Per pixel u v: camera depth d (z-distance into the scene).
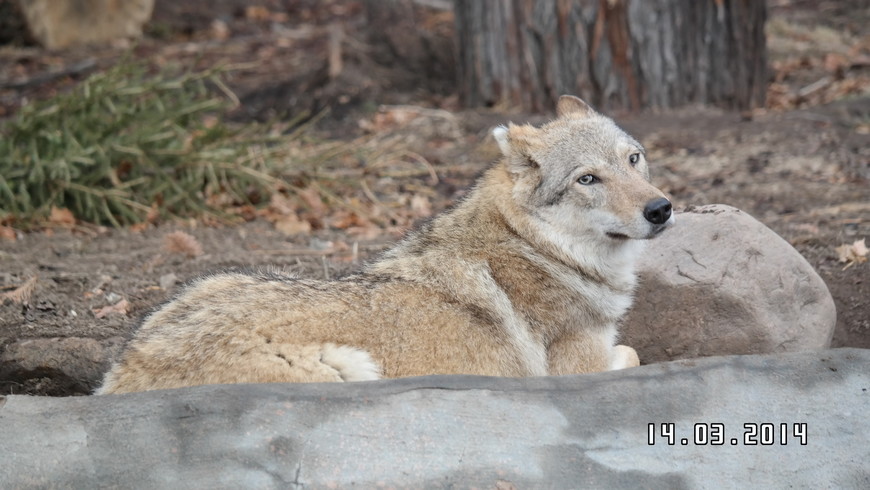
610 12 20.53
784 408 7.36
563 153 9.15
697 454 7.02
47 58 27.38
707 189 16.28
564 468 6.86
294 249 14.23
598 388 7.44
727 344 10.09
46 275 12.67
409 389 7.25
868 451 7.09
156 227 15.59
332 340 7.89
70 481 6.66
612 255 9.36
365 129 21.19
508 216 9.10
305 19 33.56
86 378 10.34
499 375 8.42
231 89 23.84
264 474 6.68
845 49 27.03
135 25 30.27
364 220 15.92
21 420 6.99
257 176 16.61
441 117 21.31
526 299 8.89
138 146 16.30
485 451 6.91
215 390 7.10
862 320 11.50
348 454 6.82
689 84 21.03
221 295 8.24
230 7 34.22
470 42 21.97
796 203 15.26
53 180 15.80
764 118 20.20
